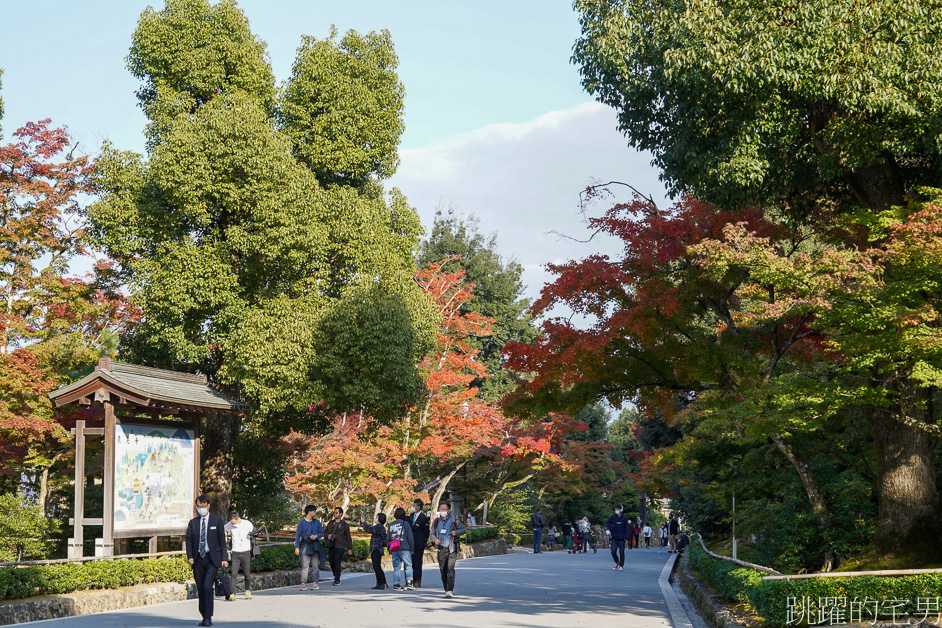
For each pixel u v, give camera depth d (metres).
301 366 21.91
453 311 33.00
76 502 16.27
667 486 33.47
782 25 13.42
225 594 16.11
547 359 16.19
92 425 21.56
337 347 22.70
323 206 23.53
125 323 24.53
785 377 13.06
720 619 11.82
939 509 13.91
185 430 18.86
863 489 15.33
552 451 47.09
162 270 21.25
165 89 23.84
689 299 15.96
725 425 16.11
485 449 41.00
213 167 21.62
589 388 17.61
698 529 32.88
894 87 13.05
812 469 16.83
